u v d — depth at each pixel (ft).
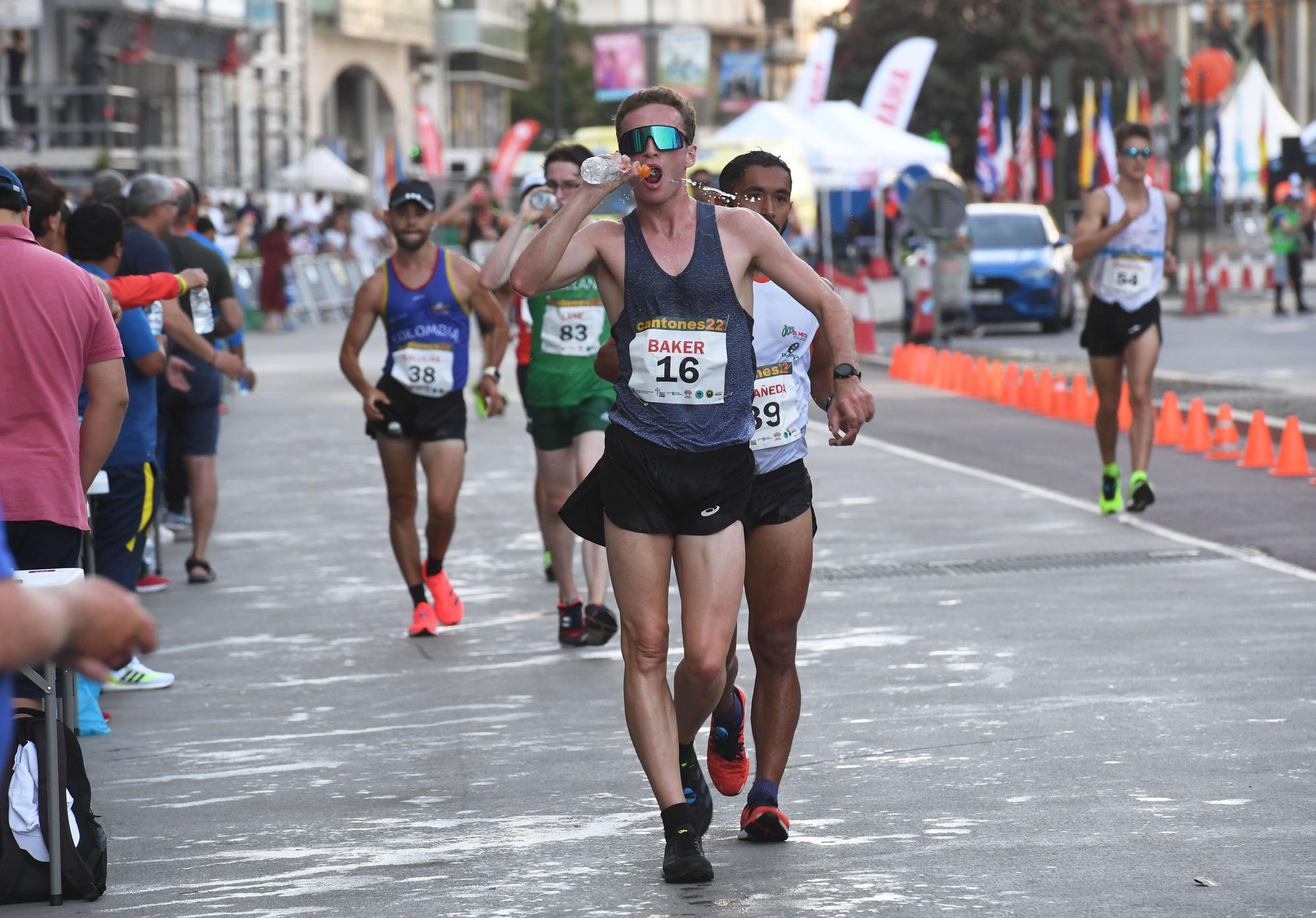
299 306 336.08
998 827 49.73
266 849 50.60
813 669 71.36
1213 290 292.81
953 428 157.28
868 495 119.85
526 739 62.90
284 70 531.50
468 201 133.18
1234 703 63.57
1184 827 49.11
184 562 104.06
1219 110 430.61
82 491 52.42
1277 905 42.34
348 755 61.67
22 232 51.93
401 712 68.03
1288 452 122.11
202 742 64.39
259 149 509.35
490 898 45.03
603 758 59.82
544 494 80.18
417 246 81.15
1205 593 84.94
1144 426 105.91
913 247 254.27
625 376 45.98
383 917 43.86
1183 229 471.21
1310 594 84.07
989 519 108.88
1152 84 647.97
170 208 92.73
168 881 47.80
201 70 451.12
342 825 52.85
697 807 48.44
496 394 84.48
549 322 78.84
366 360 249.34
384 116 627.87
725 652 46.16
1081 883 44.39
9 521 50.85
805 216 421.18
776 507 48.91
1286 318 279.08
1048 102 416.67
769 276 46.21
